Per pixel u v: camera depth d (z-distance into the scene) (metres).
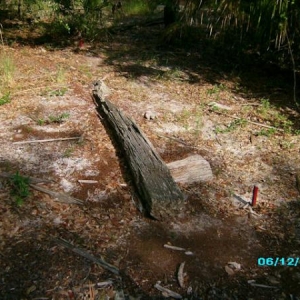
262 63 8.23
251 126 5.65
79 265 3.26
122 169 4.51
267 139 5.33
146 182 3.97
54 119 5.42
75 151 4.79
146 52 8.66
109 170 4.49
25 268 3.19
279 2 6.30
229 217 3.96
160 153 4.88
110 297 3.02
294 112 6.14
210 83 7.16
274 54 7.92
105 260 3.34
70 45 8.75
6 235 3.50
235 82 7.26
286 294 3.17
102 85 6.44
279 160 4.90
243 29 7.66
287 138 5.36
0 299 2.92
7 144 4.83
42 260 3.27
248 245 3.63
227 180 4.49
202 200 4.15
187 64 8.10
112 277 3.19
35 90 6.32
